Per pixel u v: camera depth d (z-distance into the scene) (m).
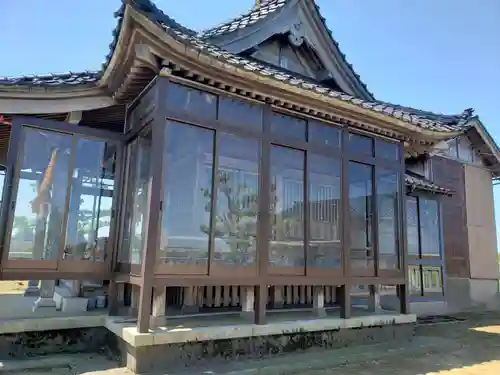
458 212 12.67
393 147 7.75
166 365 4.78
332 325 6.31
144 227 5.17
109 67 5.41
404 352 6.44
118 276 5.74
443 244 11.27
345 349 6.27
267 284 5.80
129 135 6.13
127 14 4.45
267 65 8.28
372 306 7.46
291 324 5.91
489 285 12.90
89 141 6.09
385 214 7.51
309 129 6.64
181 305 6.38
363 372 5.29
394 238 7.52
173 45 4.71
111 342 5.38
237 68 5.23
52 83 5.85
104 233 5.96
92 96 6.11
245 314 6.02
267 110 6.14
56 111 5.92
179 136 5.47
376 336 6.86
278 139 6.21
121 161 6.23
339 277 6.58
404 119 7.03
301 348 5.98
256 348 5.55
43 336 5.34
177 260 5.29
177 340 4.87
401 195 7.69
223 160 5.88
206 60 5.00
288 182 6.54
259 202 5.87
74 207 5.89
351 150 7.12
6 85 5.48
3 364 4.86
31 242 5.46
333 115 6.68
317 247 6.61
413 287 10.49
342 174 6.84
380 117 6.81
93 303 6.43
